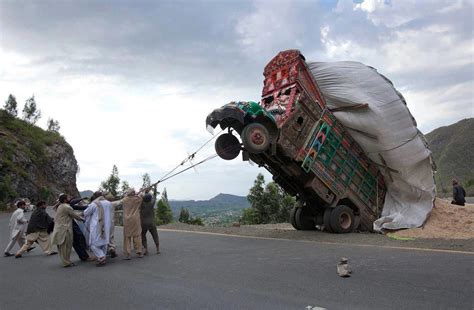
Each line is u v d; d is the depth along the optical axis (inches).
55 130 3789.4
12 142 2721.5
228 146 527.5
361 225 580.1
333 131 548.4
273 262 351.3
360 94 538.0
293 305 222.2
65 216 378.6
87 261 405.7
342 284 262.8
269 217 1262.3
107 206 390.3
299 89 529.3
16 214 475.2
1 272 356.5
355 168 569.0
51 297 261.3
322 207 592.1
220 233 633.0
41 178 2874.0
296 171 544.4
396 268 302.7
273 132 508.1
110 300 248.7
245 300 235.6
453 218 569.6
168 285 280.1
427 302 218.5
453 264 308.0
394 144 541.3
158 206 1973.4
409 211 567.2
